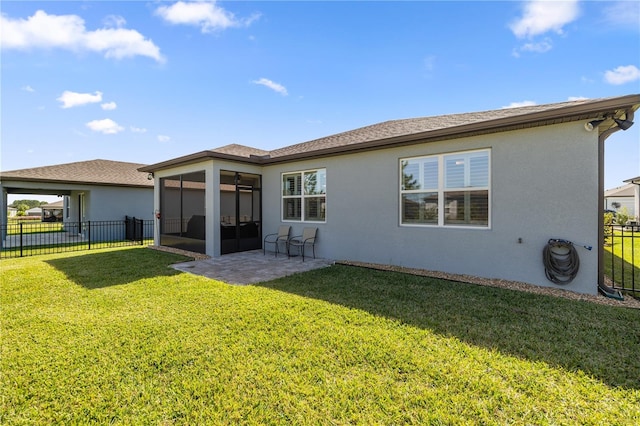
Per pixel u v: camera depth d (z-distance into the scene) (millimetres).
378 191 6840
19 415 2018
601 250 4566
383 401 2109
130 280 5531
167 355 2742
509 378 2348
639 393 2152
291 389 2252
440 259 6008
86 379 2391
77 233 15797
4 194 11953
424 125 7082
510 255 5227
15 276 5863
